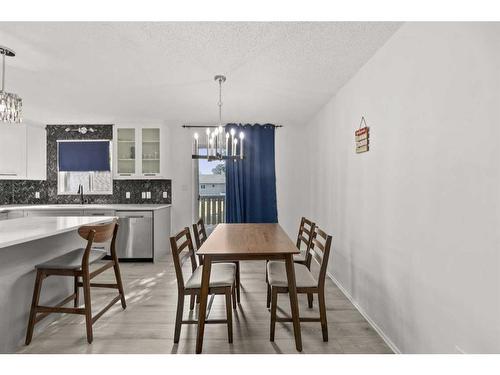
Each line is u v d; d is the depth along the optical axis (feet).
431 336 4.97
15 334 6.25
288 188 15.84
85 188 15.56
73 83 9.54
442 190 4.67
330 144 11.19
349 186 9.11
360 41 6.69
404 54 5.88
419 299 5.32
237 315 7.91
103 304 8.63
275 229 9.18
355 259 8.57
